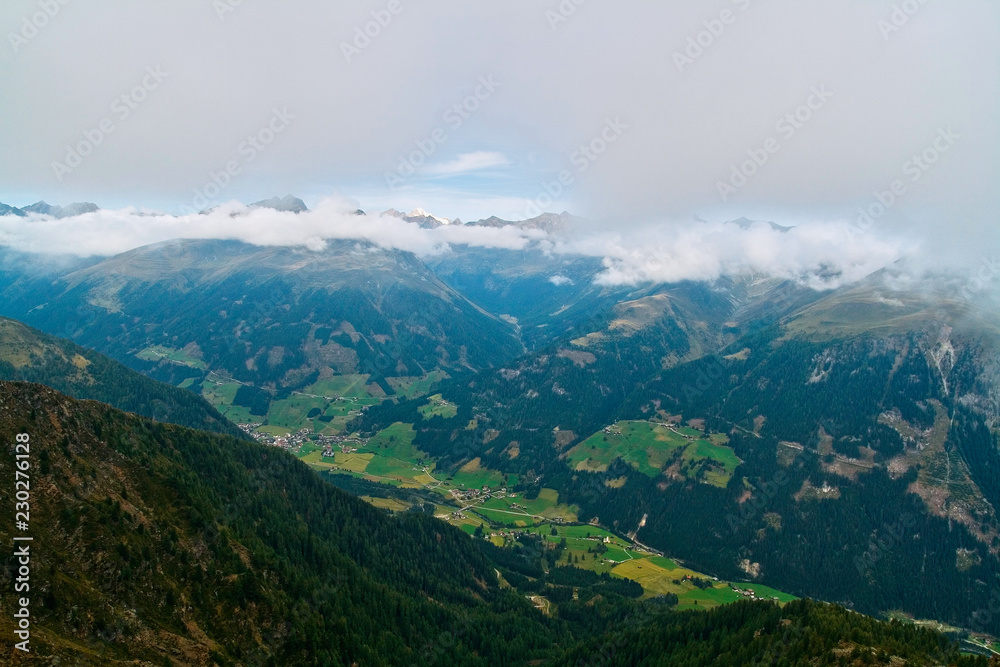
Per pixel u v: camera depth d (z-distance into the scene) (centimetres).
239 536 13712
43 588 8750
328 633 12731
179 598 10706
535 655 16350
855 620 13025
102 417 13662
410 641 15012
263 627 11606
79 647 8381
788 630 13000
